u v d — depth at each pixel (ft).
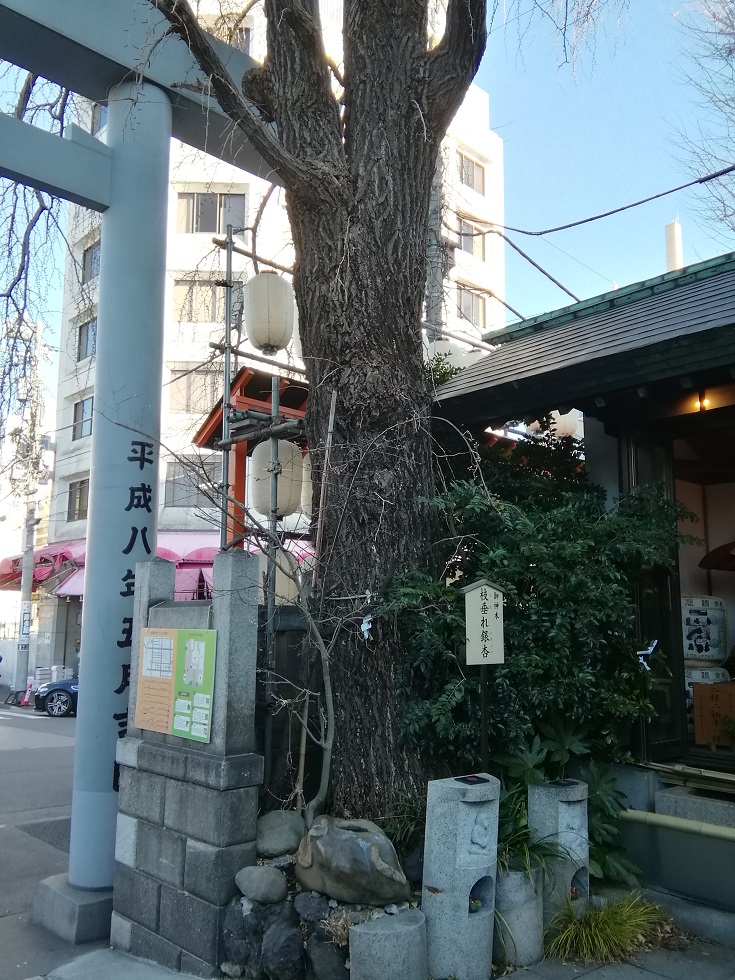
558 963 13.29
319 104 17.60
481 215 71.67
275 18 18.24
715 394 17.33
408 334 17.31
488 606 14.38
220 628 14.44
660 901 15.15
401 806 14.80
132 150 20.57
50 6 19.03
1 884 21.71
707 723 19.54
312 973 12.26
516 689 15.43
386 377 16.65
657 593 18.44
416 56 17.84
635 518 17.40
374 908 12.55
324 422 16.84
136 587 17.25
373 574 15.99
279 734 16.44
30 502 69.72
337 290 16.85
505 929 13.10
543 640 15.76
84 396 71.97
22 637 70.54
